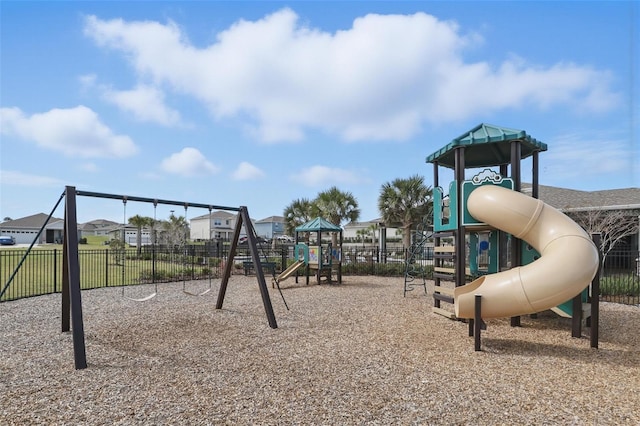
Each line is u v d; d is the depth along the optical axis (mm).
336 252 12672
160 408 3043
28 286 11281
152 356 4496
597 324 4984
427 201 18547
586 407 3090
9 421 2814
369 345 5004
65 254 5504
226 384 3580
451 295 6582
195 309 7621
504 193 5605
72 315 4238
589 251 4816
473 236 7789
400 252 22062
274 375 3838
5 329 5895
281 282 12789
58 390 3436
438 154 7074
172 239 31828
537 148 6719
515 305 4797
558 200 17719
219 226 54312
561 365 4211
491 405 3121
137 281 12727
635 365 4230
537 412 2994
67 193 4805
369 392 3391
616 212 14602
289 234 24438
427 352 4703
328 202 21312
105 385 3559
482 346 5004
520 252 6059
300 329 5922
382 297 9438
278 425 2758
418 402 3176
